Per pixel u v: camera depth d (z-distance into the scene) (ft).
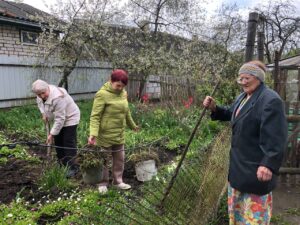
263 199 8.89
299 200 14.55
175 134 24.62
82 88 41.88
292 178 16.14
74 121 15.99
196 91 33.35
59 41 32.53
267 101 8.23
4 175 16.51
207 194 10.33
